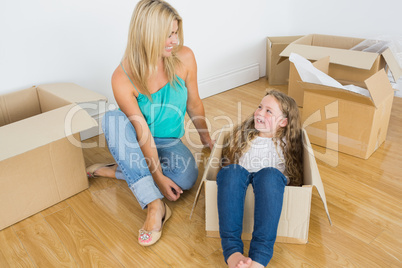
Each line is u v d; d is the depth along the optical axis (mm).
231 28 2480
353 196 1488
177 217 1418
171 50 1335
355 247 1241
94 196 1543
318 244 1259
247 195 1226
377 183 1558
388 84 1713
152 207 1329
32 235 1338
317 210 1418
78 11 1801
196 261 1215
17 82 1730
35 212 1438
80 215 1435
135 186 1333
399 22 2322
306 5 2693
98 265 1206
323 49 2074
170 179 1469
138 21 1244
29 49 1716
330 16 2611
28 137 1253
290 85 2184
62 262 1222
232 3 2418
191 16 2242
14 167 1314
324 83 1765
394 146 1812
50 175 1433
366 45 2244
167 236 1326
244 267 1045
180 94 1469
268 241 1107
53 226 1380
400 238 1271
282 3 2730
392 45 2158
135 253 1254
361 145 1702
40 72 1781
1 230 1363
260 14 2617
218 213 1179
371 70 2012
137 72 1321
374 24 2432
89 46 1893
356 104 1642
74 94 1633
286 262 1190
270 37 2678
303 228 1222
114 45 1978
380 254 1210
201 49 2369
